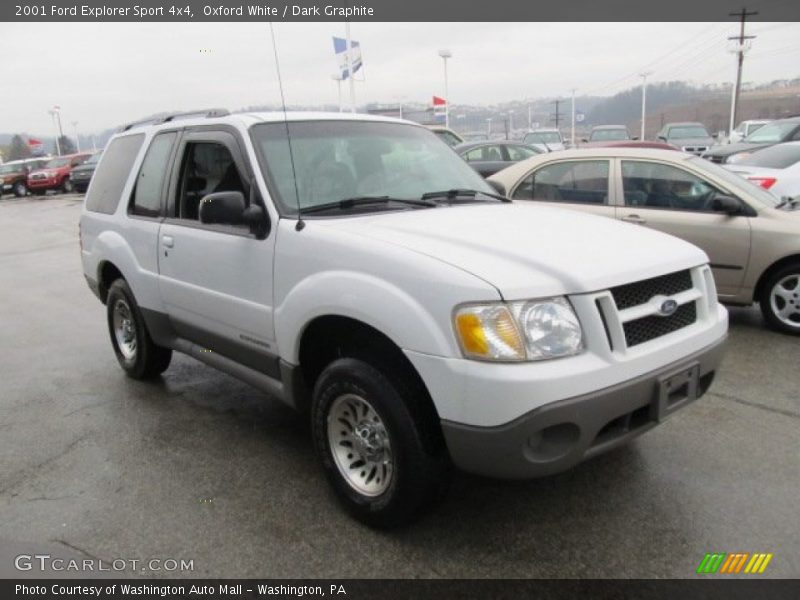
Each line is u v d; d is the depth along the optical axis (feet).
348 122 13.56
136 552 9.89
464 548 9.76
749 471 11.58
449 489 10.21
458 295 8.54
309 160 12.26
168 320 14.82
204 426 14.35
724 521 10.18
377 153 13.24
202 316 13.43
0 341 22.02
